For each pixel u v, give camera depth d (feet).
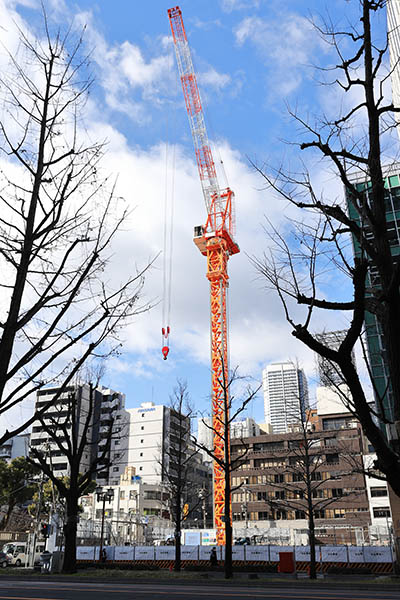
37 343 20.68
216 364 273.95
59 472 269.44
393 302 20.56
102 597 53.31
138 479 303.27
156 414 358.84
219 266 301.43
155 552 121.39
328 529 216.54
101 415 315.78
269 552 112.27
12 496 212.23
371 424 19.97
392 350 20.44
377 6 24.66
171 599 50.96
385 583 72.23
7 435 19.89
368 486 217.97
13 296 21.13
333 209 23.93
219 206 326.24
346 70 25.07
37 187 23.12
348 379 20.56
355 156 23.98
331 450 229.45
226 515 90.99
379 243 21.99
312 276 22.43
